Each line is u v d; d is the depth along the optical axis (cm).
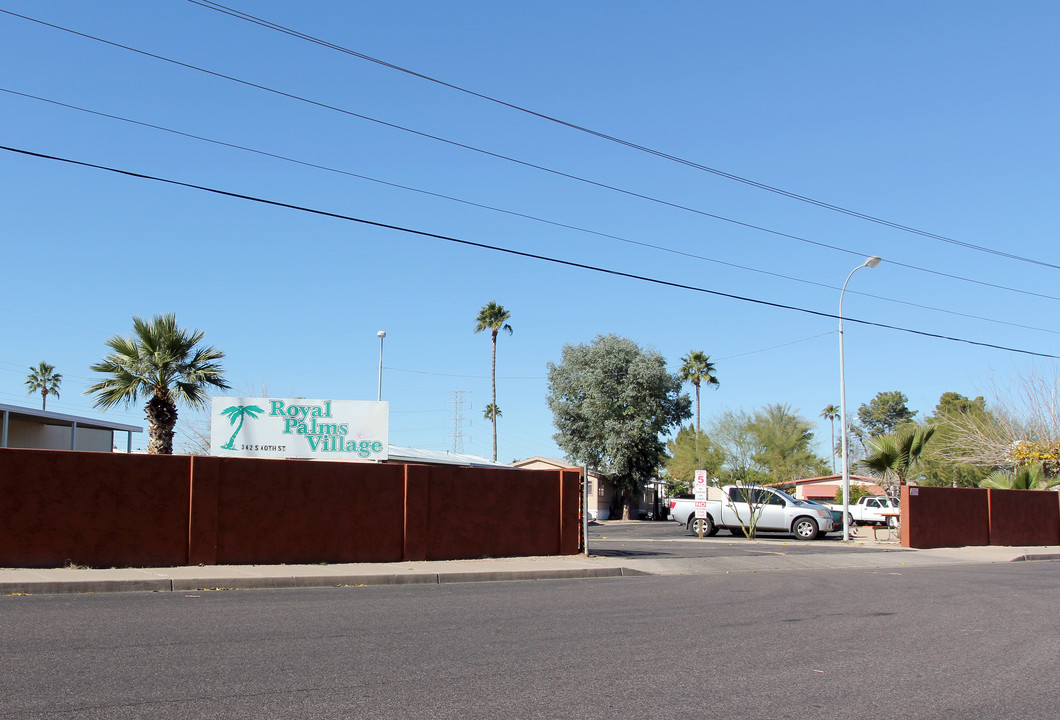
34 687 684
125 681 712
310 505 1723
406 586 1516
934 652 934
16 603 1152
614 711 661
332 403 2108
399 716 632
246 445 2077
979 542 2878
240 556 1642
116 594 1287
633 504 6431
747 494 3216
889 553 2480
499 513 1977
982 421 4338
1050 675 824
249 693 685
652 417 6234
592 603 1289
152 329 2470
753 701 701
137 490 1560
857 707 691
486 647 901
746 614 1198
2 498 1459
